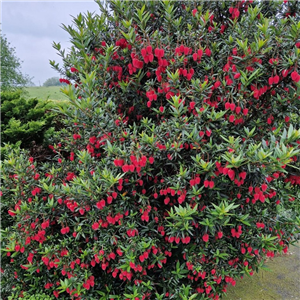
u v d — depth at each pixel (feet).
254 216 7.43
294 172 7.30
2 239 7.80
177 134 6.47
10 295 7.98
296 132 5.45
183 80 6.94
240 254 7.76
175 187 6.23
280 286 10.43
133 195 7.14
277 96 6.78
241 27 7.26
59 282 7.64
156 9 7.86
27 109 15.78
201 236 7.31
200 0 7.77
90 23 7.77
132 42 6.70
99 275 8.18
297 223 7.29
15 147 13.16
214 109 6.96
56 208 7.57
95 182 6.48
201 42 7.39
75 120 6.85
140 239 6.91
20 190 7.89
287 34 6.64
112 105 7.20
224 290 8.09
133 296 6.61
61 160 9.36
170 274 7.59
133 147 6.16
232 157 5.24
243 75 6.05
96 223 6.60
